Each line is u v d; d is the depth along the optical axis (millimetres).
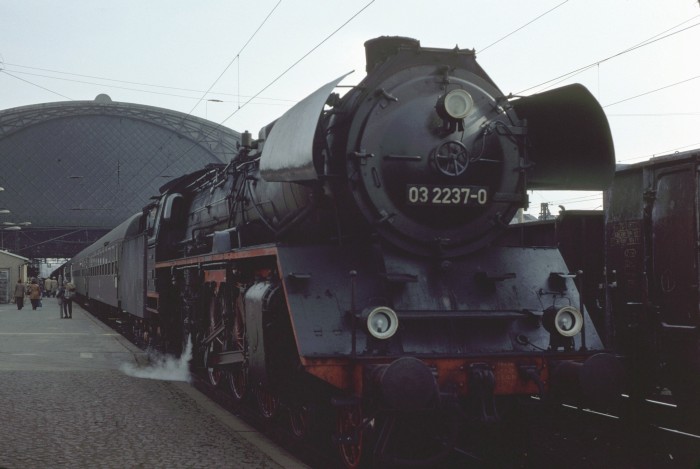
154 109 93500
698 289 7254
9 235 89188
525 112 7648
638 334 8094
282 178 6707
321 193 7016
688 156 7449
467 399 6051
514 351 6277
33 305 38094
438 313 6340
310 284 6293
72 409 8469
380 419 6227
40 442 6742
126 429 7352
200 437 7004
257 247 7320
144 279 16016
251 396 9820
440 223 6770
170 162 94625
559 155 7617
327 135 7020
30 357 14422
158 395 9609
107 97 101062
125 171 93062
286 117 7191
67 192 91750
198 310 11406
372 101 6691
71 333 21797
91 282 34781
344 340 5980
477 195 6812
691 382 7473
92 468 5832
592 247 9133
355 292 6332
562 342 6414
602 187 7305
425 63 7059
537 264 7105
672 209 7645
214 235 9750
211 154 96375
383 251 6664
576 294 6941
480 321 6457
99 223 92438
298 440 7332
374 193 6523
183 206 14789
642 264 8086
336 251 6625
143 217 17438
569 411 8984
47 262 127375
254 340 7129
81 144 92125
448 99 6605
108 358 14633
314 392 6816
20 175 90375
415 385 5461
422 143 6723
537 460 6719
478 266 6918
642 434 7727
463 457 6789
